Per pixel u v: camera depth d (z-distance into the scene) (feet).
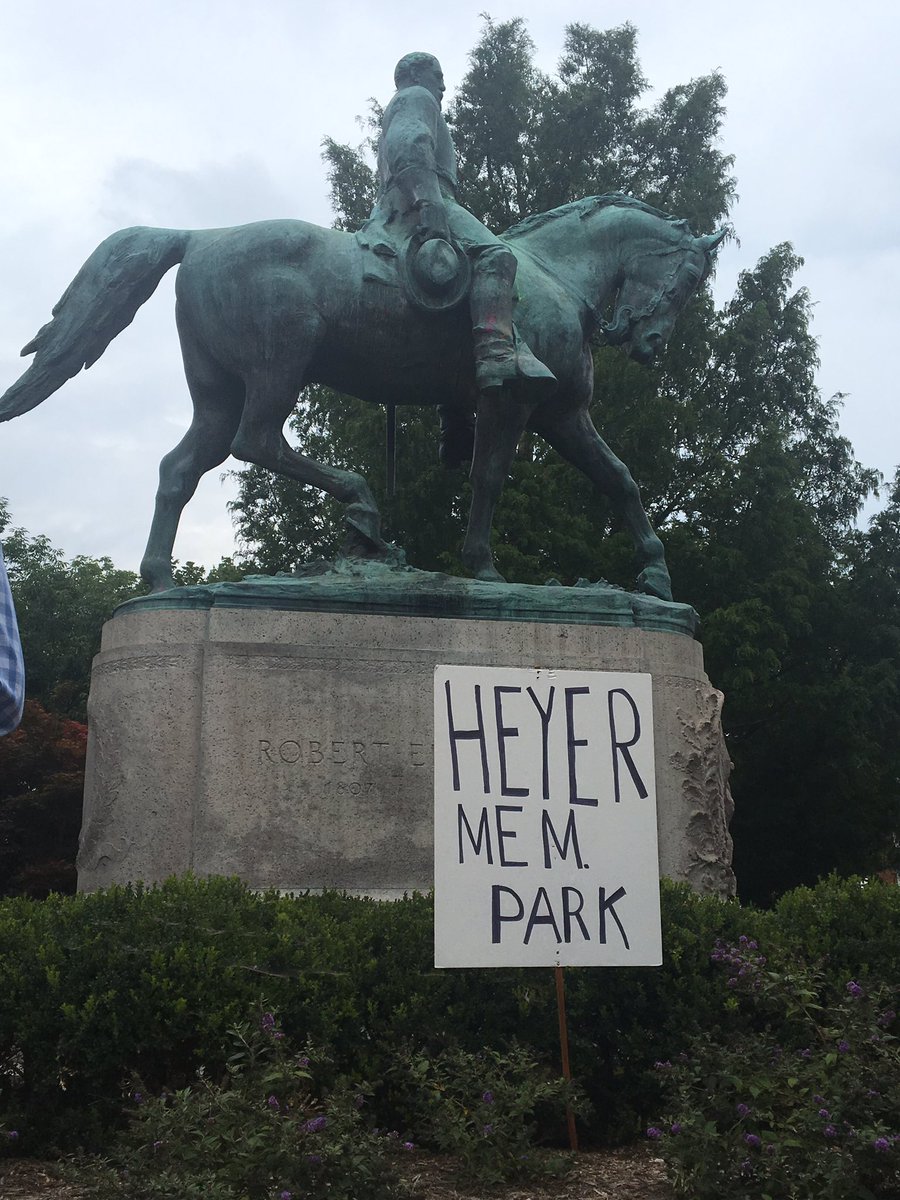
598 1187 13.23
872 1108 12.34
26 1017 13.85
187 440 24.98
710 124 77.71
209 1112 12.28
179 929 14.73
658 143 77.10
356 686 21.85
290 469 24.11
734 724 66.74
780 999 14.57
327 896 17.42
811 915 17.10
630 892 14.24
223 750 21.16
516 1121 13.64
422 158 24.85
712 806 23.20
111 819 21.29
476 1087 13.76
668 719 23.12
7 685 10.73
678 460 65.82
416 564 62.54
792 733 66.28
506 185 74.18
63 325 23.95
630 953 14.08
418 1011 14.75
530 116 75.00
